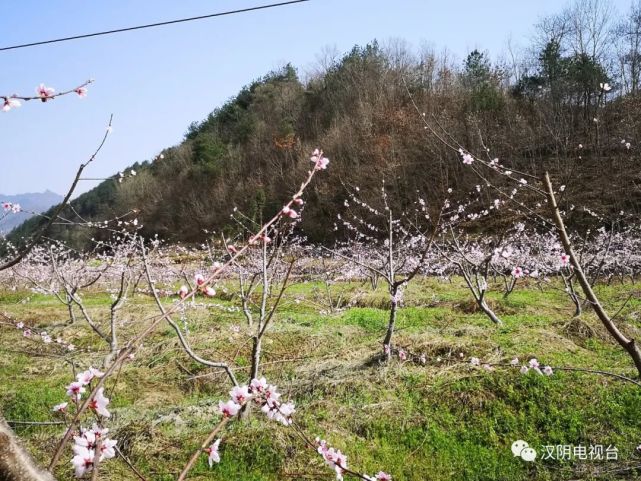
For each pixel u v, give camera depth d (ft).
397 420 17.42
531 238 42.98
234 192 120.67
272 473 15.29
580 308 28.22
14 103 7.77
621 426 15.87
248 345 26.94
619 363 20.11
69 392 6.55
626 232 45.09
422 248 45.57
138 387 23.40
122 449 16.66
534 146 80.59
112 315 24.39
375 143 98.02
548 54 103.76
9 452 3.65
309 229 92.07
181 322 32.30
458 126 90.58
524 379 18.49
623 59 97.86
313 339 27.43
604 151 75.51
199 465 15.65
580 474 14.29
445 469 15.17
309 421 17.52
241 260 39.50
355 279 48.96
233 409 6.93
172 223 130.52
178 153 153.58
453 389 18.60
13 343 31.14
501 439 16.33
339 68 149.07
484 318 28.66
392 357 22.30
